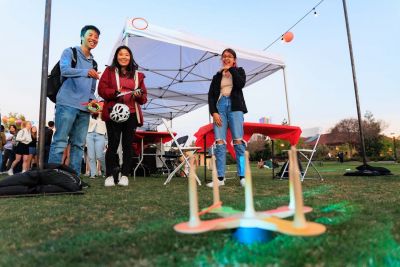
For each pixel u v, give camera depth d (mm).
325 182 3838
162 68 7480
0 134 7547
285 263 880
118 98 3420
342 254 949
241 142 3529
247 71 7770
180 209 1875
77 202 2244
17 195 2596
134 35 5035
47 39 2930
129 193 2791
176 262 914
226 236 1153
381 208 1797
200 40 5676
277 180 4406
